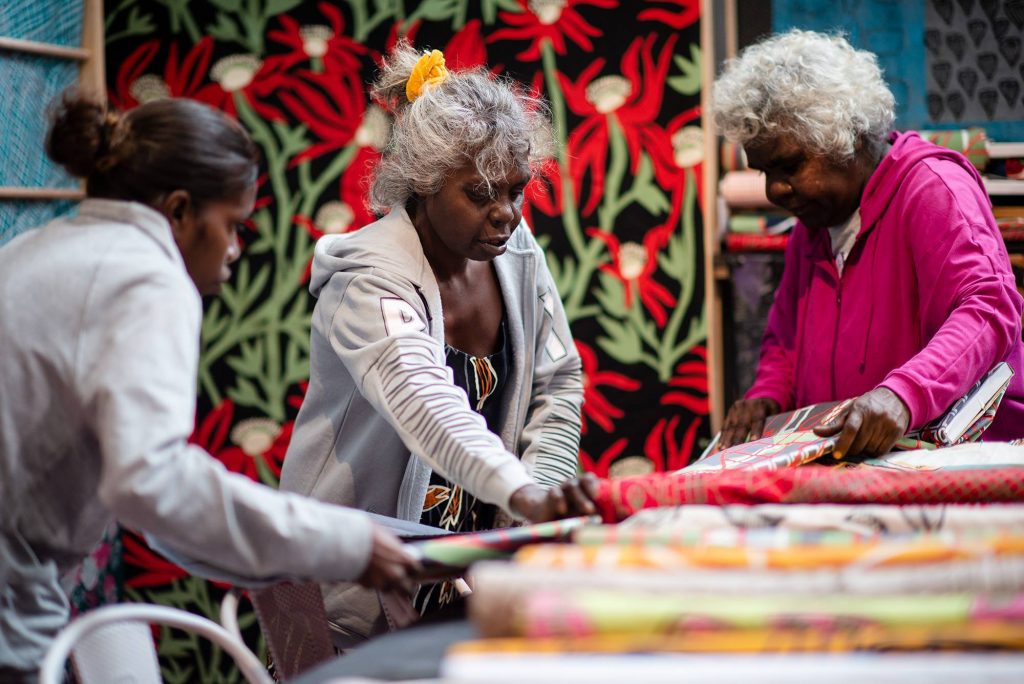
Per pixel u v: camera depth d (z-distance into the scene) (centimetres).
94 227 150
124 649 163
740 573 113
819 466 188
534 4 363
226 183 155
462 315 216
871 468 182
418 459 204
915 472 162
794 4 363
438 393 179
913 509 139
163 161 151
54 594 156
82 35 340
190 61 377
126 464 129
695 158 361
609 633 105
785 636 103
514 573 112
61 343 141
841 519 138
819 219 237
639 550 120
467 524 222
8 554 147
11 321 142
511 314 220
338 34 371
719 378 368
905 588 109
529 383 228
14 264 148
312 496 214
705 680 96
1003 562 109
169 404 135
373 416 206
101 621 145
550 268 371
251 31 374
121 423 132
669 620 105
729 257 355
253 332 383
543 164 212
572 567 116
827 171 228
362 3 369
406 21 368
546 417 234
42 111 323
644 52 361
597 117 364
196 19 375
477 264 220
